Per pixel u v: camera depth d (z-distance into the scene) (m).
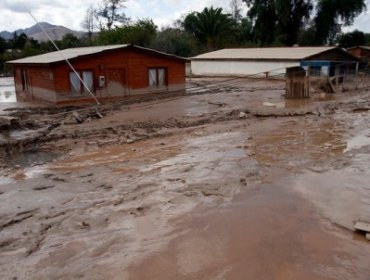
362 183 8.85
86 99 23.05
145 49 24.97
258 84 34.62
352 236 6.43
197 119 17.17
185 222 7.02
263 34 63.53
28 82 26.12
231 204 7.74
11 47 66.31
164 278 5.35
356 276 5.33
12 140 13.44
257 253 5.91
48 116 18.64
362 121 16.55
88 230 6.86
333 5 58.06
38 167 10.71
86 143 13.19
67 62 21.59
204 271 5.48
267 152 11.65
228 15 60.38
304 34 62.97
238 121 16.78
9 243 6.51
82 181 9.41
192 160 10.94
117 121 17.05
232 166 10.28
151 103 22.64
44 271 5.64
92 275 5.48
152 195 8.35
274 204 7.69
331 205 7.66
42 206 8.00
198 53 56.25
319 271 5.44
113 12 70.06
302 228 6.70
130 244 6.31
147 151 12.02
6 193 8.77
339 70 38.72
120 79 24.42
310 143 12.74
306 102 22.47
